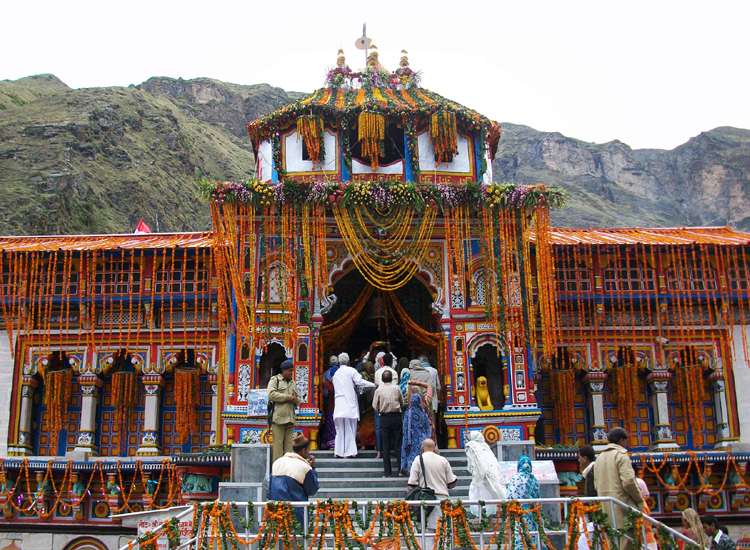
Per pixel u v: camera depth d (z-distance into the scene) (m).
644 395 18.45
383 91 18.39
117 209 58.34
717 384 18.22
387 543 9.54
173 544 9.46
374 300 18.64
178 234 19.62
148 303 17.73
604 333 18.33
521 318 15.93
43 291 17.72
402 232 16.28
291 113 16.77
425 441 11.26
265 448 13.49
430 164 16.95
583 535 9.78
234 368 15.34
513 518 9.45
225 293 16.70
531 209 16.23
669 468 16.73
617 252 17.84
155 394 17.70
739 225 88.94
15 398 17.55
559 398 17.94
